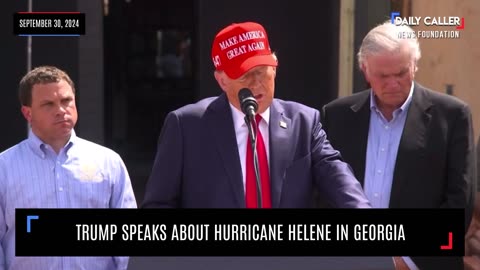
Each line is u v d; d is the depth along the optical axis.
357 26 9.27
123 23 16.30
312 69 12.36
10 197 4.10
